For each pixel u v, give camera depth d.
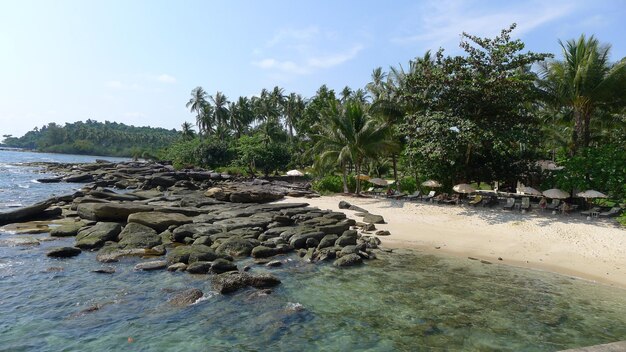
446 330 9.50
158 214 19.53
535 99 28.86
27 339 8.60
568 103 27.45
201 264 13.20
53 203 25.33
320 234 17.95
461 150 26.98
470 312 10.57
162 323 9.53
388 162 49.44
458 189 25.94
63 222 19.89
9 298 10.75
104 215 19.44
